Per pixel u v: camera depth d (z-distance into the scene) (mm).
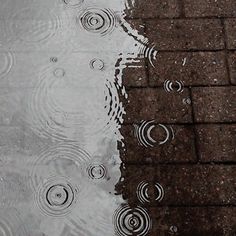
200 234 1182
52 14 1415
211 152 1262
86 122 1289
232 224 1193
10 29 1391
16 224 1181
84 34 1394
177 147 1265
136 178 1231
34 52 1363
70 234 1177
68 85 1329
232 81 1340
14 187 1215
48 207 1200
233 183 1230
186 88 1329
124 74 1346
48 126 1280
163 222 1190
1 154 1246
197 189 1223
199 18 1413
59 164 1243
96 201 1210
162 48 1376
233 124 1292
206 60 1362
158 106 1309
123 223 1189
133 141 1271
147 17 1415
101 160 1250
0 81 1323
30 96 1310
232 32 1398
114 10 1422
